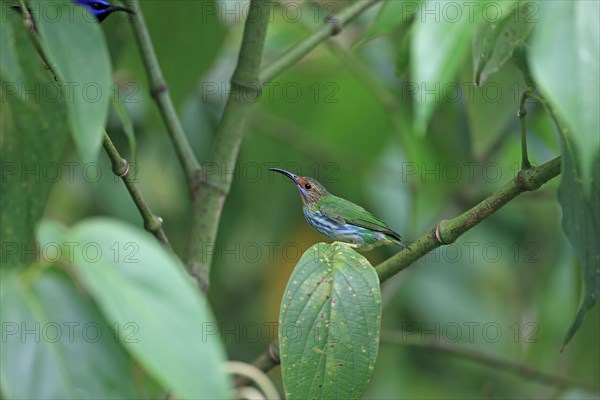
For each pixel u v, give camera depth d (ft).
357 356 18.06
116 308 11.91
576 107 12.07
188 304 12.30
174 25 30.35
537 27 12.67
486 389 39.42
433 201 40.22
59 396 12.67
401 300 40.01
